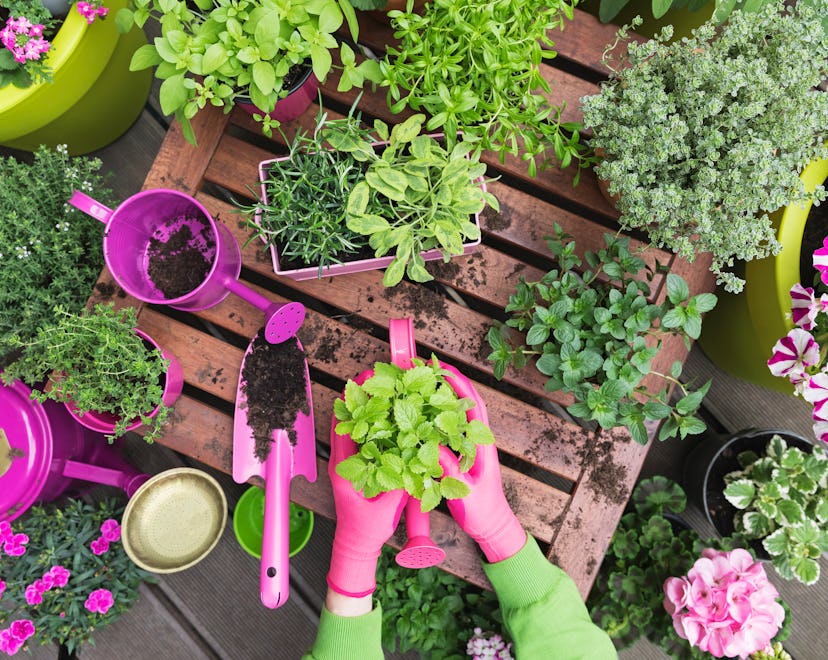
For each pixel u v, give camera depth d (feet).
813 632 4.58
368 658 3.31
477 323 3.52
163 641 4.69
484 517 3.12
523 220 3.57
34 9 3.34
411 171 2.82
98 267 4.03
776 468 3.81
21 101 3.44
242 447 3.40
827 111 2.69
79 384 3.10
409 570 4.24
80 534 4.18
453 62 2.80
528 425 3.49
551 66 3.92
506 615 3.37
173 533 3.69
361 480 2.61
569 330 2.91
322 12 2.73
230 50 2.77
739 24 2.73
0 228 3.49
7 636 3.90
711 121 2.93
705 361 4.75
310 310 3.55
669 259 3.52
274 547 3.11
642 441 2.98
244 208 3.09
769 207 2.76
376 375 2.78
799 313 3.06
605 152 3.14
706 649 3.51
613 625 3.99
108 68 4.02
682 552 3.97
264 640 4.71
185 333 3.55
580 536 3.45
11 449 3.86
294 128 3.62
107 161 4.90
